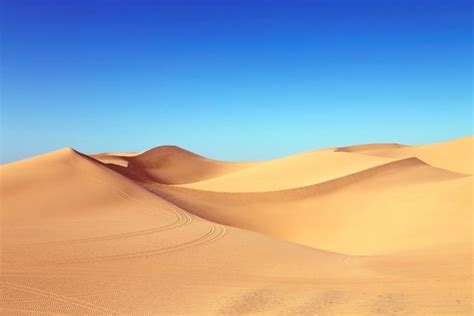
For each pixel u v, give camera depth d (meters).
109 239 17.84
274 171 52.59
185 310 11.20
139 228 20.33
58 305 11.20
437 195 30.80
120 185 27.44
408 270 15.27
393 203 31.84
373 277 14.34
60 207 23.00
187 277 13.77
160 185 36.41
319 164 52.28
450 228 23.42
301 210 33.25
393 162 43.69
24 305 11.10
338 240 27.48
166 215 23.98
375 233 26.80
